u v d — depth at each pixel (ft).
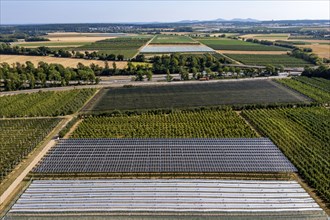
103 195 183.62
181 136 268.41
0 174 208.95
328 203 178.09
